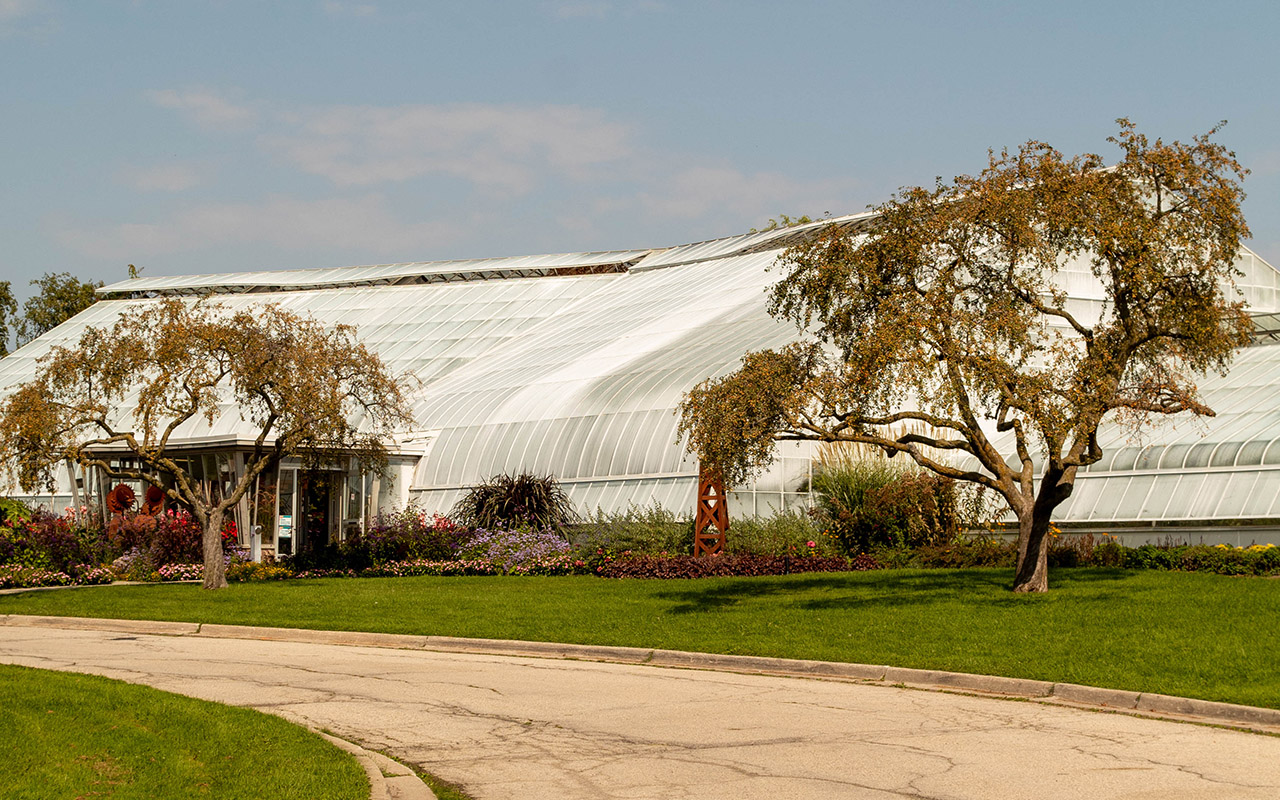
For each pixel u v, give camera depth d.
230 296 71.38
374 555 34.97
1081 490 32.16
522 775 10.17
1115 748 11.23
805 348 23.14
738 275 54.84
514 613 22.28
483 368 49.97
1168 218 21.88
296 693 14.27
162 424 47.56
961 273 22.86
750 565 29.61
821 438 22.19
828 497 33.19
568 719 12.75
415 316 62.31
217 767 9.95
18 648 18.52
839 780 9.93
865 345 20.33
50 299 97.25
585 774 10.20
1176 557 26.61
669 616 21.25
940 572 27.25
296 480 36.41
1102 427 34.50
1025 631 17.88
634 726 12.36
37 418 25.98
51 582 30.56
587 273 67.25
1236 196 21.38
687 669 16.91
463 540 35.16
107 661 16.91
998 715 13.05
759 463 22.69
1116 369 21.59
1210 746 11.34
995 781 9.87
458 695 14.27
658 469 36.03
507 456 39.75
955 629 18.33
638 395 38.59
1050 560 27.83
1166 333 21.73
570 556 32.66
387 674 16.05
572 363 45.25
